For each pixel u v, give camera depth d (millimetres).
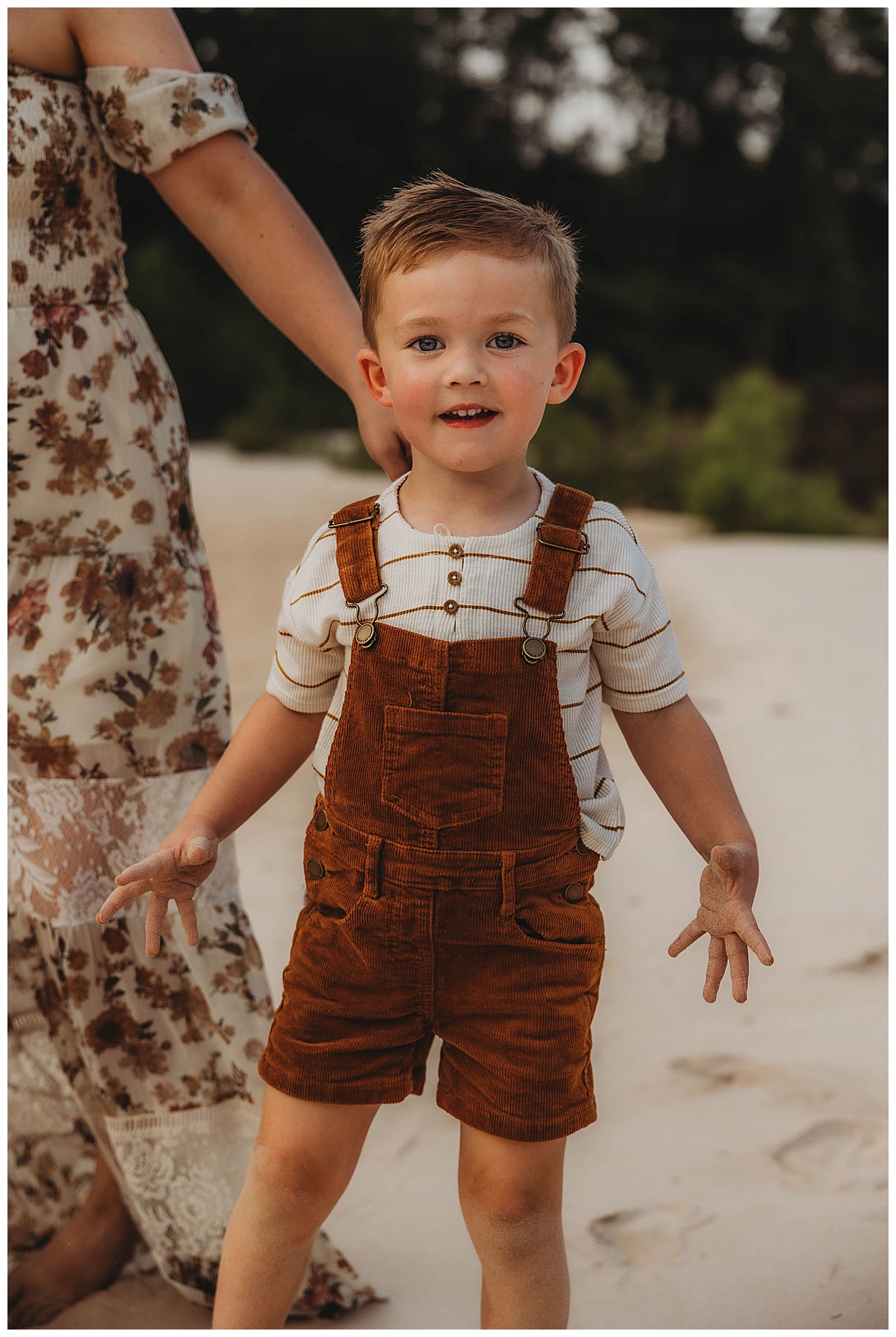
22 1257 2447
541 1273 1793
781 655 6953
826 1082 2848
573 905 1808
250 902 3869
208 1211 2303
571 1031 1786
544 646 1749
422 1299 2279
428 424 1763
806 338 29281
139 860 2320
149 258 24703
